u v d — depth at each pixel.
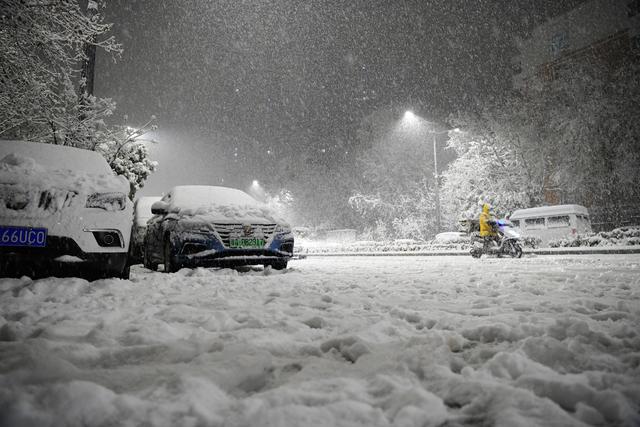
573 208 19.31
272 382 1.64
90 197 4.41
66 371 1.57
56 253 4.12
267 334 2.31
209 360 1.82
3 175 4.19
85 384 1.31
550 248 15.70
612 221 25.42
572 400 1.34
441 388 1.49
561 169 25.27
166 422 1.18
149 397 1.36
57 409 1.20
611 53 31.09
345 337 2.09
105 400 1.26
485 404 1.33
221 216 6.54
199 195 7.59
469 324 2.50
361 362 1.82
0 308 3.02
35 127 10.81
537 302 3.25
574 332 2.09
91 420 1.18
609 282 4.65
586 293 3.87
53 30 9.03
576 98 24.62
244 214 6.71
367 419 1.22
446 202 32.53
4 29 8.36
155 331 2.30
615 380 1.48
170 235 6.39
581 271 6.40
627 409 1.22
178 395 1.36
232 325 2.57
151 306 3.21
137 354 1.91
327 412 1.25
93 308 3.10
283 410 1.25
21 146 5.44
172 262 6.29
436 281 5.18
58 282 4.00
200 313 2.91
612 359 1.73
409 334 2.34
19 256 3.97
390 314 2.98
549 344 1.80
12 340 2.15
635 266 7.25
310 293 3.99
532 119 26.77
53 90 10.47
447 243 20.28
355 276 5.98
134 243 9.27
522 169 26.64
